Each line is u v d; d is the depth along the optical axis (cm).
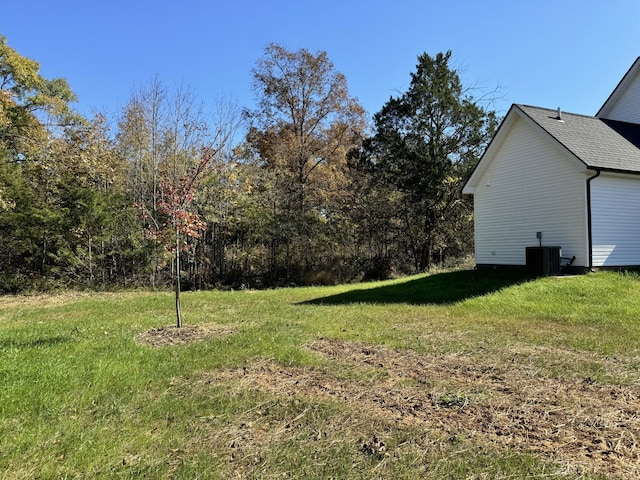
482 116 2048
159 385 430
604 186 1141
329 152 2306
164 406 373
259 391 410
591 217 1116
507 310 838
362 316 827
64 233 1575
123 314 935
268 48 2261
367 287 1352
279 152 2161
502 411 355
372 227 2066
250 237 1880
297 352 545
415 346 579
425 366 488
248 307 1013
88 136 1936
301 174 2178
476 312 840
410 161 2041
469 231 2214
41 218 1516
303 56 2273
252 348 570
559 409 358
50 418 349
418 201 2052
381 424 334
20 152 1834
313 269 1875
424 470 266
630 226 1179
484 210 1434
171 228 745
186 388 421
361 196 2094
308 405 373
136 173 1928
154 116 1916
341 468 270
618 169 1111
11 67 1933
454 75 2078
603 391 398
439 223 2116
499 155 1379
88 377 449
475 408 362
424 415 349
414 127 2080
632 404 367
